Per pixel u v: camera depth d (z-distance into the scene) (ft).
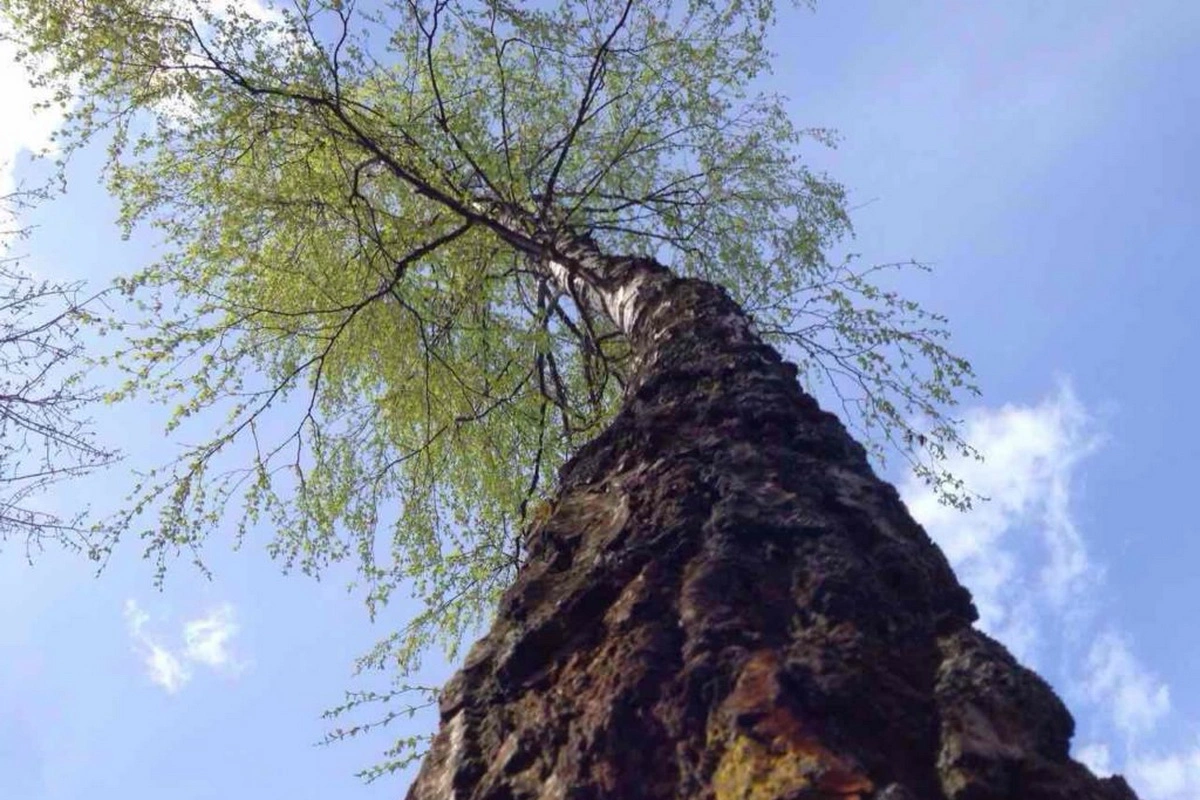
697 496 8.25
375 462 23.00
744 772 5.66
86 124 20.16
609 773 6.27
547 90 24.29
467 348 23.75
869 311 21.03
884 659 6.37
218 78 19.62
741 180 24.34
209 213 21.62
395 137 20.42
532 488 22.79
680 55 23.44
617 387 23.52
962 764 5.59
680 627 6.96
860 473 8.58
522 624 8.16
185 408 20.52
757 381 9.80
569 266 18.38
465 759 7.32
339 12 18.99
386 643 22.48
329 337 21.48
